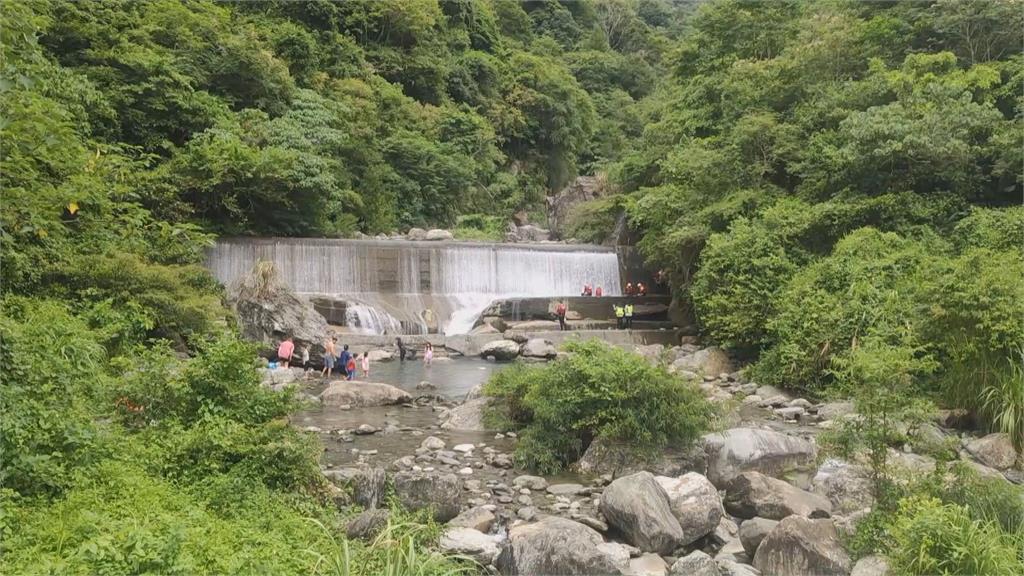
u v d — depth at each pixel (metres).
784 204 26.30
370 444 13.88
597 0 92.25
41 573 4.96
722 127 34.50
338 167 38.78
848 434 8.39
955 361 14.73
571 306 31.38
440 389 20.36
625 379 12.44
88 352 9.17
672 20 101.88
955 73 26.66
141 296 16.88
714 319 24.56
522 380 14.95
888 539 7.57
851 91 29.06
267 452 8.41
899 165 25.48
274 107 37.84
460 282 33.00
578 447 12.76
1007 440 13.00
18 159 11.00
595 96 77.56
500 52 67.31
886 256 21.09
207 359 9.23
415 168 48.09
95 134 28.11
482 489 11.13
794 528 8.04
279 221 33.88
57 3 28.39
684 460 12.28
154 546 5.29
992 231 20.89
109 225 19.12
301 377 21.28
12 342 7.86
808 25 34.16
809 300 20.67
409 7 54.47
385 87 49.97
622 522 9.16
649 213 31.73
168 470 7.90
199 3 38.69
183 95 31.53
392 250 31.72
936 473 8.08
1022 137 22.98
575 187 59.34
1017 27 28.39
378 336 26.75
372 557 6.00
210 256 28.41
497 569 7.91
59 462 7.00
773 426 16.08
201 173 29.52
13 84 7.65
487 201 54.91
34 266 14.82
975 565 6.23
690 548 9.29
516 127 62.22
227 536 6.42
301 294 28.55
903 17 32.28
